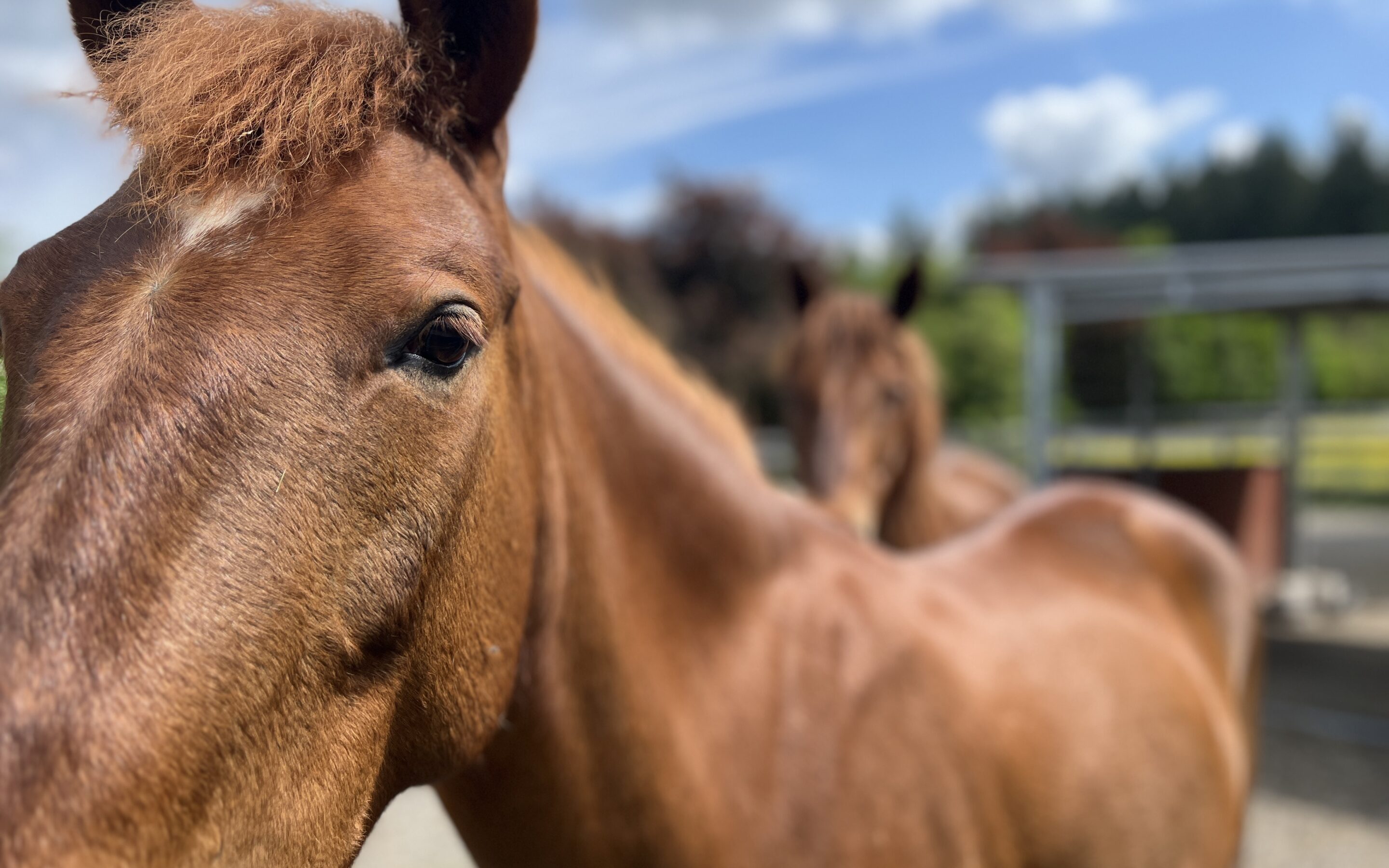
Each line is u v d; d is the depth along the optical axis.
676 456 1.47
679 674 1.40
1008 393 19.69
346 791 0.88
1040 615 2.03
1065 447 12.42
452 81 1.11
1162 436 10.38
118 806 0.68
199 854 0.74
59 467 0.76
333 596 0.85
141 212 0.92
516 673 1.18
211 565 0.77
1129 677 2.04
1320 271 6.67
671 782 1.32
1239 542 8.63
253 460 0.80
